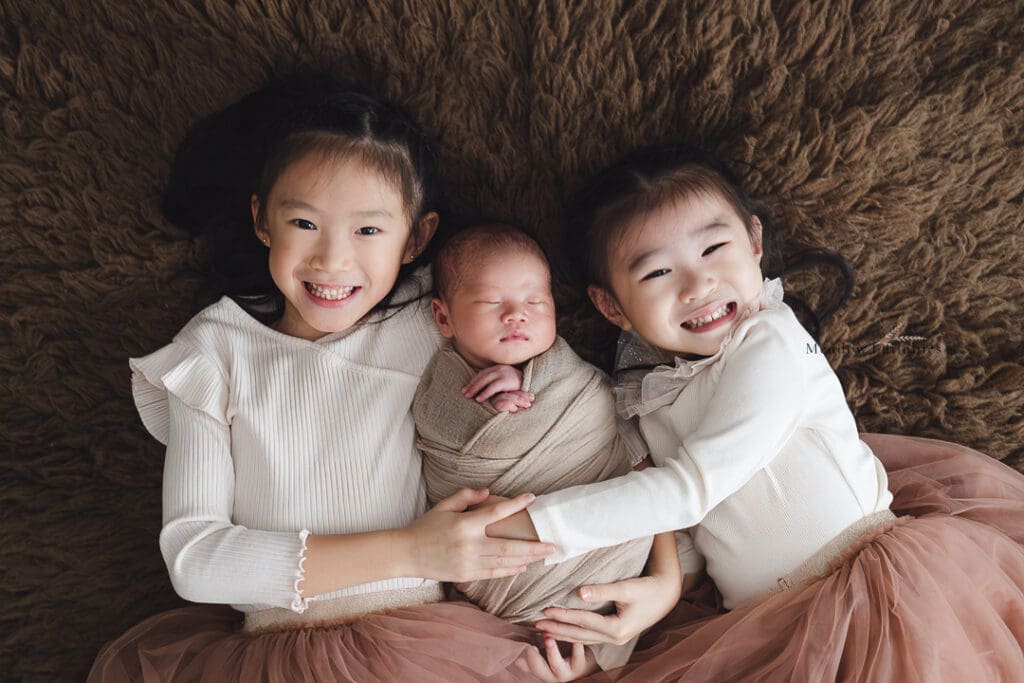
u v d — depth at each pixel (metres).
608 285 1.20
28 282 1.24
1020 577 1.12
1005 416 1.29
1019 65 1.21
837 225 1.26
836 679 1.07
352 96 1.13
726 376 1.12
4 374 1.27
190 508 1.10
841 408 1.17
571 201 1.25
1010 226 1.27
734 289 1.13
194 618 1.21
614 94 1.22
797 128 1.22
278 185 1.10
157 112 1.22
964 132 1.24
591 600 1.09
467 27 1.20
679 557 1.23
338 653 1.06
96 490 1.29
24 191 1.22
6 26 1.20
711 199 1.13
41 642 1.26
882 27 1.21
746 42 1.21
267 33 1.20
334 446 1.14
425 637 1.08
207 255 1.27
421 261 1.25
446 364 1.17
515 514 1.09
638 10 1.20
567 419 1.12
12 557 1.26
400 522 1.16
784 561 1.14
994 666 1.06
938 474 1.24
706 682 1.09
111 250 1.25
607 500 1.07
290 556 1.06
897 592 1.07
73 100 1.21
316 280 1.10
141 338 1.28
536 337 1.12
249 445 1.14
